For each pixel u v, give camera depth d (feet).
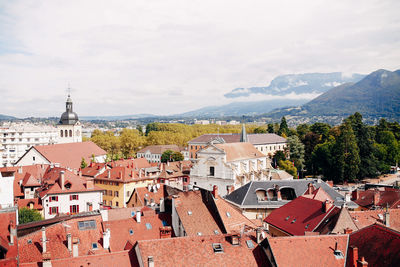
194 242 139.33
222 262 135.03
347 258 136.15
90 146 562.25
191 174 388.78
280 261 132.36
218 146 385.29
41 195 300.40
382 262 123.75
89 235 170.91
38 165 383.65
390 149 561.43
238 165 396.78
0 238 142.10
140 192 303.89
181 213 194.29
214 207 203.82
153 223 196.95
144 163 485.15
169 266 129.90
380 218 198.49
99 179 398.83
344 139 488.85
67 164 492.13
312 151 611.06
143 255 131.03
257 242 145.59
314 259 134.72
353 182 508.94
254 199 275.39
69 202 297.12
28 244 151.64
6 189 246.27
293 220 211.82
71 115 636.07
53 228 163.73
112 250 170.81
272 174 426.92
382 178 528.63
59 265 125.39
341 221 175.32
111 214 220.43
